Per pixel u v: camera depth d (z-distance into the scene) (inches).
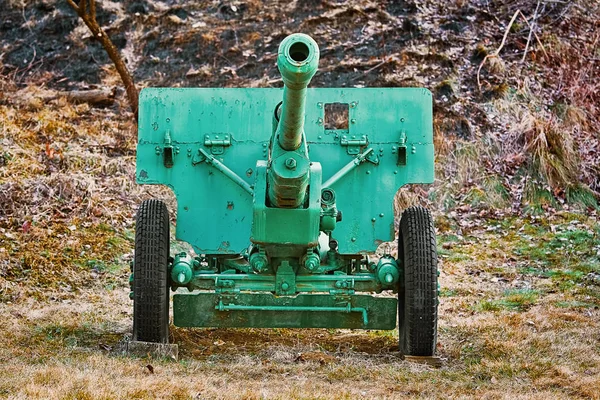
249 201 351.6
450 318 417.4
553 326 396.5
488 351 357.4
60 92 709.3
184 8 797.2
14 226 533.0
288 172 290.0
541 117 694.5
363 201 350.6
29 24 794.8
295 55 265.7
